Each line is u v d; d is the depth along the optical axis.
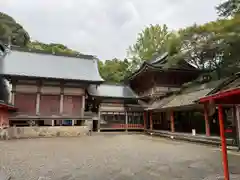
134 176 7.00
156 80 31.61
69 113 28.59
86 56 35.62
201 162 9.43
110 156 10.87
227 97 5.22
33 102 27.12
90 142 17.58
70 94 28.95
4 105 20.30
